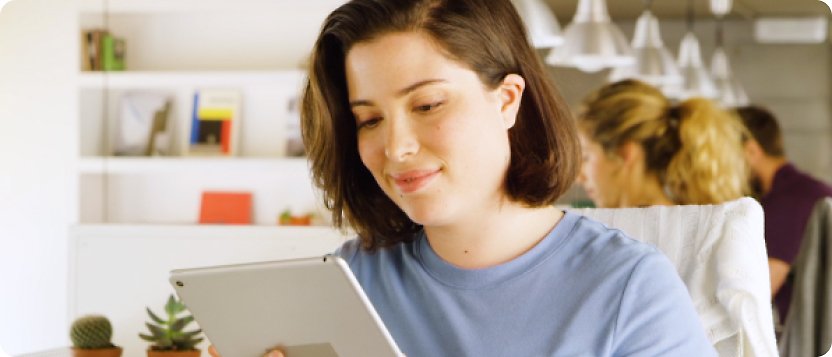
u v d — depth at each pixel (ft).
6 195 18.16
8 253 18.21
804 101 30.63
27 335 18.06
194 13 18.48
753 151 16.05
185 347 8.88
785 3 28.68
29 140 18.08
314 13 18.10
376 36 4.48
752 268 5.90
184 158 17.46
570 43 16.12
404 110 4.49
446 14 4.50
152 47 18.62
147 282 11.64
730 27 30.73
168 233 11.50
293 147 17.70
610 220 6.24
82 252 11.79
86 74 17.81
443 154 4.49
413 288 5.05
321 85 5.01
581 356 4.63
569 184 4.96
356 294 4.18
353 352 4.40
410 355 4.96
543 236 4.91
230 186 18.22
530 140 4.91
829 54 30.42
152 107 18.43
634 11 29.30
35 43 18.02
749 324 5.83
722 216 6.06
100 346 9.21
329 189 5.27
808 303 11.46
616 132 11.28
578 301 4.71
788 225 13.44
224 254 11.29
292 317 4.44
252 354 4.69
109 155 18.65
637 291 4.67
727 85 26.45
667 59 19.90
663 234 6.11
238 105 18.08
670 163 11.16
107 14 18.49
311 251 10.93
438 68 4.45
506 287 4.80
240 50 18.39
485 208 4.77
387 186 4.65
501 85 4.69
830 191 13.53
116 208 18.62
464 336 4.81
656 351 4.60
